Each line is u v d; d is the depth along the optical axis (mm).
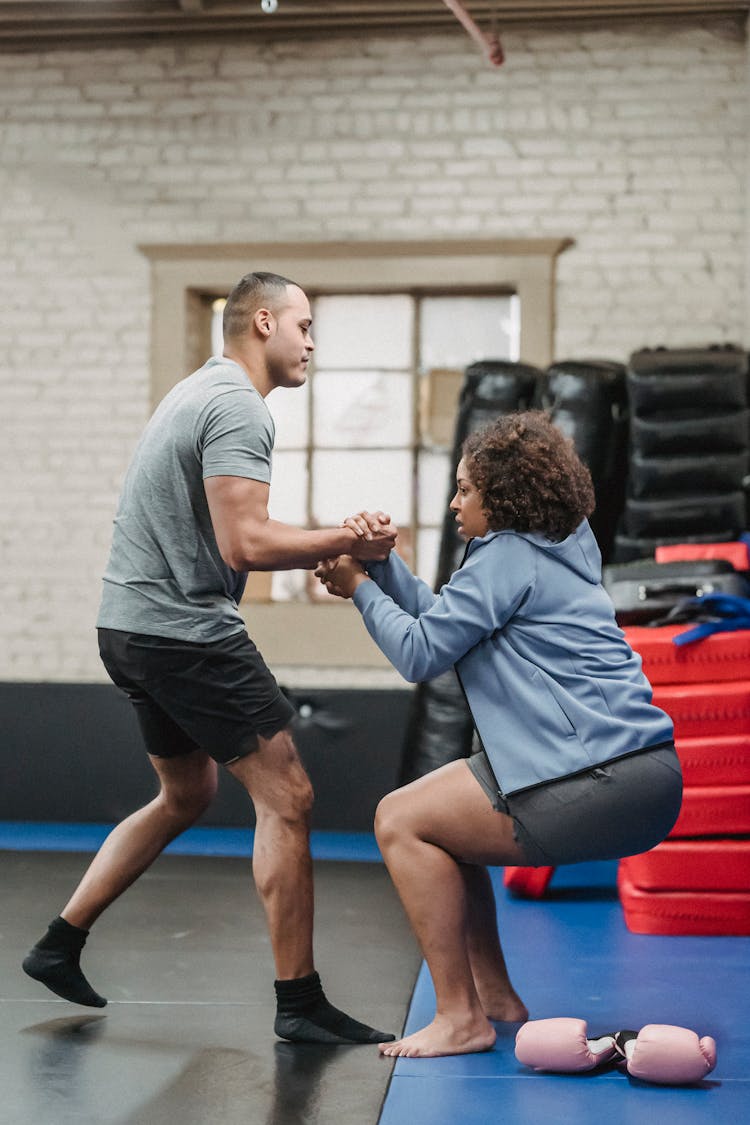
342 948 3656
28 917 4008
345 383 6301
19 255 6316
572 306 6039
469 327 6254
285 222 6188
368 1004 3061
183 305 6219
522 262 6039
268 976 3283
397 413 6281
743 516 4914
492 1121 2258
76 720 6035
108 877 2896
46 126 6312
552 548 2643
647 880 3797
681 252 5996
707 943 3682
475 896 2842
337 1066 2547
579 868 4938
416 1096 2379
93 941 3674
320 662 6113
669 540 4941
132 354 6258
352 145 6160
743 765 3840
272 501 6324
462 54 6105
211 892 4430
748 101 5891
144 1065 2545
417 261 6098
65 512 6258
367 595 2719
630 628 4109
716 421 4906
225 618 2723
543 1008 2990
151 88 6266
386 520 2746
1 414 6309
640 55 6023
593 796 2527
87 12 6027
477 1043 2641
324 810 5859
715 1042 2725
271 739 2709
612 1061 2607
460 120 6105
